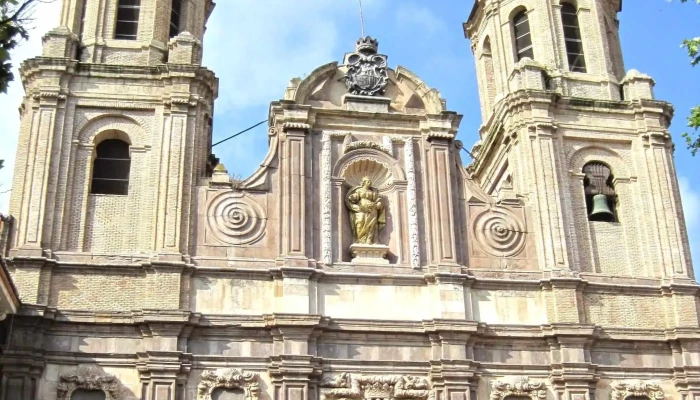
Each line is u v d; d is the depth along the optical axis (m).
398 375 30.06
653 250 33.81
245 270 30.70
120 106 32.94
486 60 41.88
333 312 30.70
